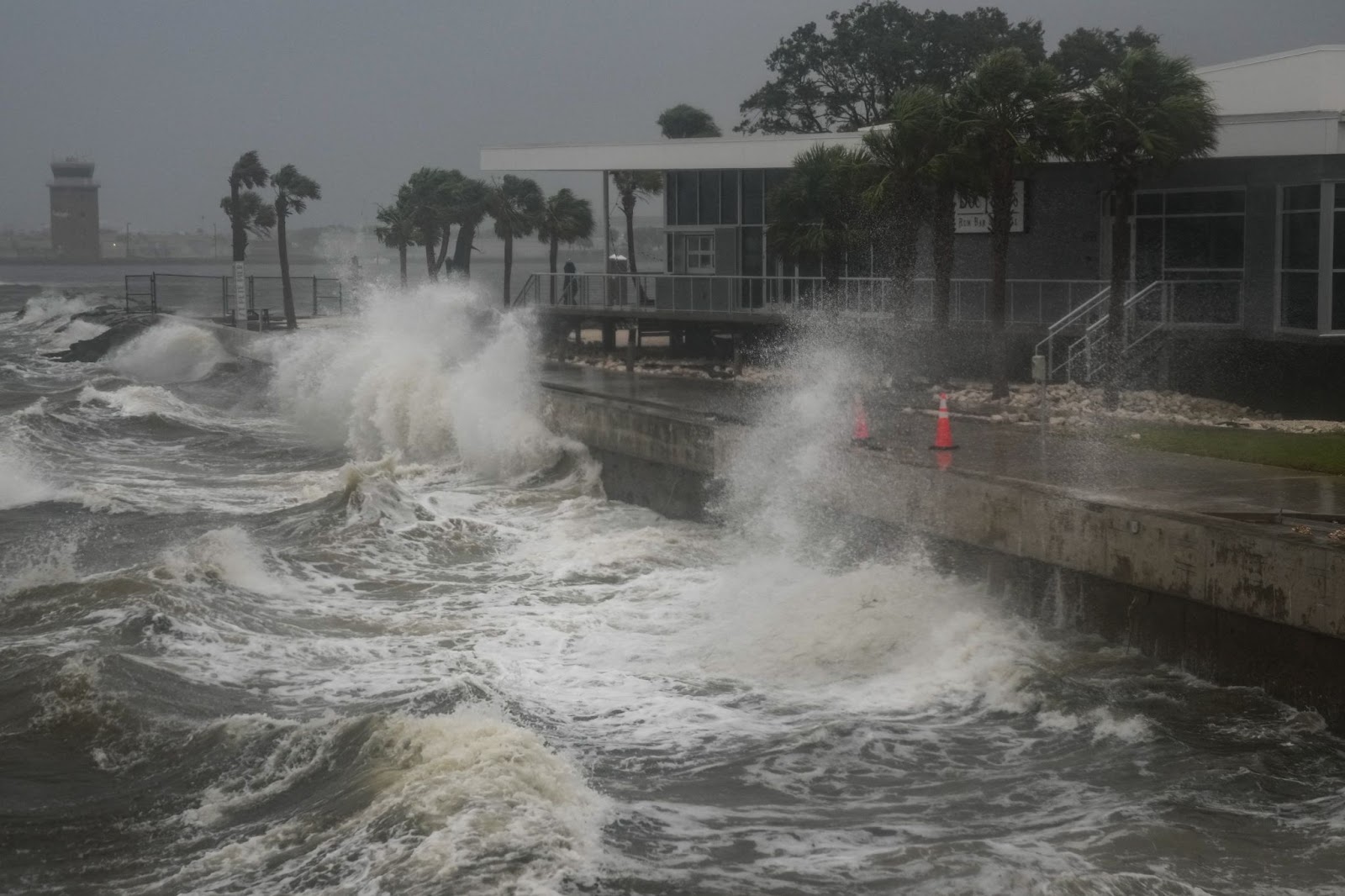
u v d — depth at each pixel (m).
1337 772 10.90
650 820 9.98
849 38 66.19
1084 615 14.61
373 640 14.94
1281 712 12.17
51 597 15.69
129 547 19.61
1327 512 13.97
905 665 13.92
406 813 9.64
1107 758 11.33
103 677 12.76
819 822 10.01
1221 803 10.31
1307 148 23.39
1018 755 11.48
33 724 11.89
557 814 9.71
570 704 12.86
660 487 22.88
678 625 15.61
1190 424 21.25
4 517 21.72
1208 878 8.98
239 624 15.30
